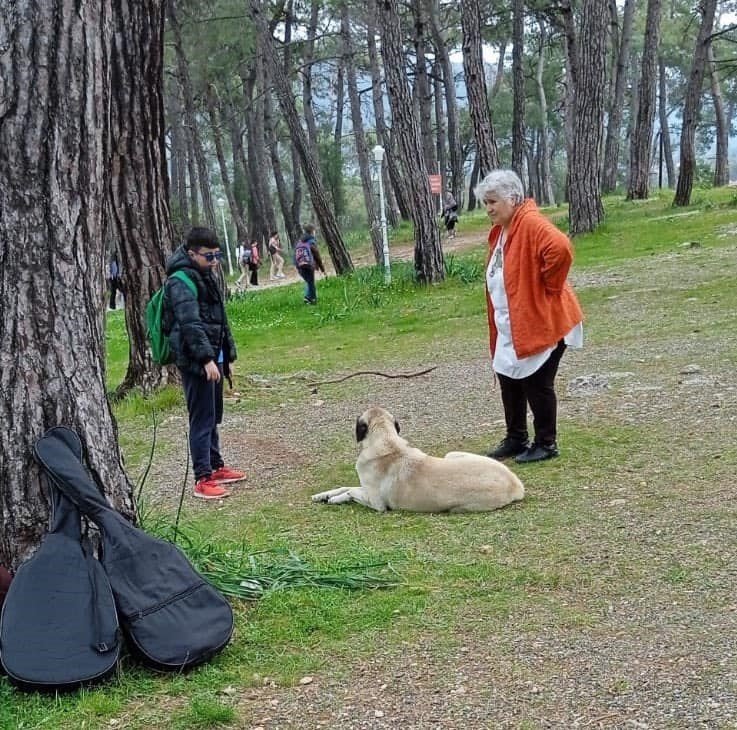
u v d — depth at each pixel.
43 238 4.05
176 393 10.57
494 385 9.62
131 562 4.01
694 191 32.44
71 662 3.72
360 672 3.81
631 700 3.42
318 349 13.86
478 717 3.40
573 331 6.61
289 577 4.78
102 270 4.34
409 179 18.56
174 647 3.88
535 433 6.80
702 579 4.43
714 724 3.22
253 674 3.86
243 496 6.85
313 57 42.94
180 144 45.62
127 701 3.68
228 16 32.91
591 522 5.39
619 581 4.52
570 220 23.62
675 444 6.71
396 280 19.52
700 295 12.71
